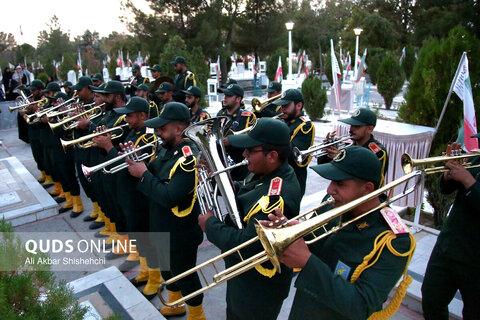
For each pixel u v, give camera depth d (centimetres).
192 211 323
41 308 189
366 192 183
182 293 331
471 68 451
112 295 360
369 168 179
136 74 1017
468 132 365
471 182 247
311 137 478
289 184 231
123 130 483
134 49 3316
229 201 239
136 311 336
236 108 580
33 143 767
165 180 322
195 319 333
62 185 652
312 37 3581
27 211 604
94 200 589
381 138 467
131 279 429
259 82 2616
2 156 1023
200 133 261
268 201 218
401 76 1686
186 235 324
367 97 1759
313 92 1377
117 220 477
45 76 1783
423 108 502
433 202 483
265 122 231
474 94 446
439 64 479
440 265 274
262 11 2884
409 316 351
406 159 250
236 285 243
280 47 3002
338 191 186
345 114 1529
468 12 2420
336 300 163
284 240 159
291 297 382
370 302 166
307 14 3562
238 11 2930
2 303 164
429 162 249
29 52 4478
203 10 2655
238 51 3173
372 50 2769
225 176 247
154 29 2547
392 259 172
